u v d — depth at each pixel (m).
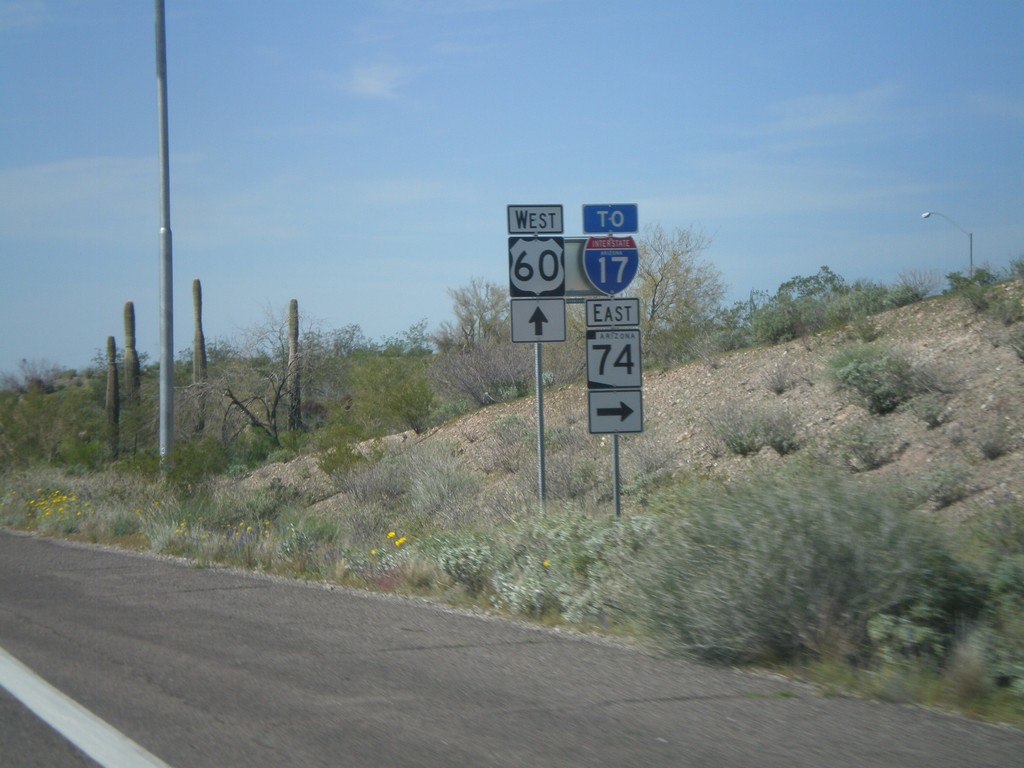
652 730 6.58
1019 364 17.91
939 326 20.94
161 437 22.83
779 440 18.75
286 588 12.44
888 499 8.98
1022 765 5.90
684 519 9.35
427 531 17.39
